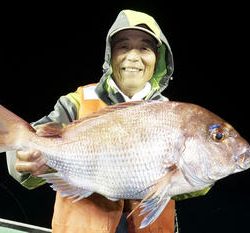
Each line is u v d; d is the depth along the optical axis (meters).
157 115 0.76
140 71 0.89
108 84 0.90
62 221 0.85
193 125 0.75
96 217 0.84
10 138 0.77
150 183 0.75
